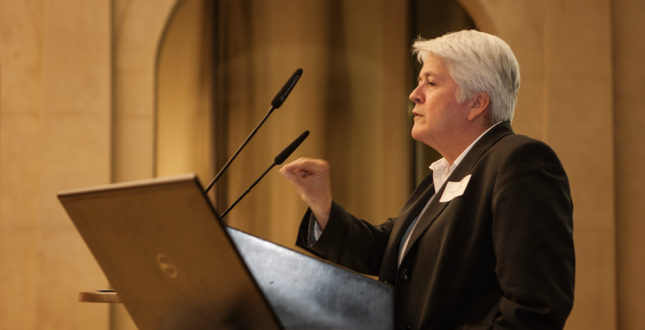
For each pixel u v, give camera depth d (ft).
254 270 7.41
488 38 8.90
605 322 23.57
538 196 7.24
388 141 27.50
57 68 24.81
